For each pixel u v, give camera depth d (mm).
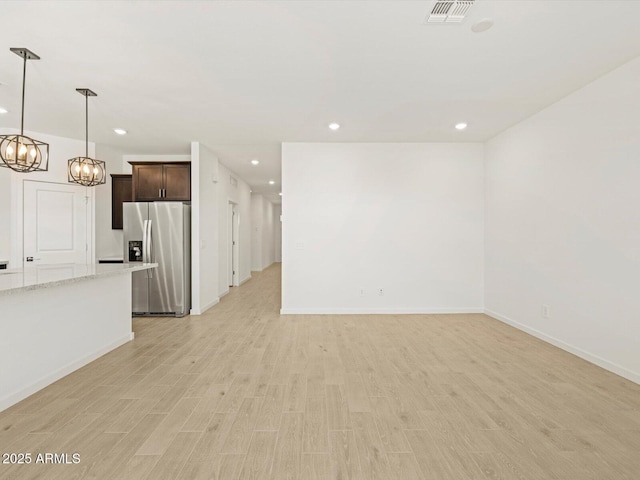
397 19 2139
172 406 2301
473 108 3670
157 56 2566
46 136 4602
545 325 3719
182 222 4914
